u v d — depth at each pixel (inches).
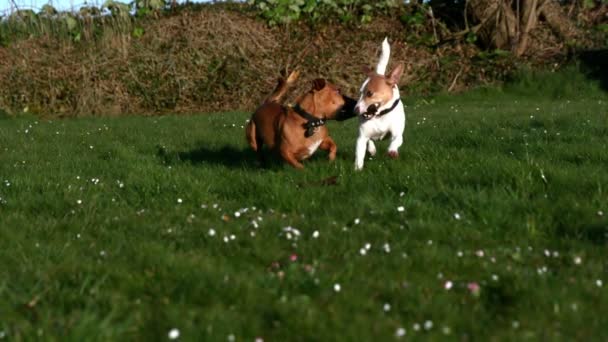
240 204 237.0
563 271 158.1
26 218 217.9
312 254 173.9
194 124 499.2
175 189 255.1
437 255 168.9
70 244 186.9
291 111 277.0
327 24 804.6
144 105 697.0
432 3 858.8
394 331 126.6
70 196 246.7
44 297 146.6
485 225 200.2
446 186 240.2
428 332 126.7
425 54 775.7
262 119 298.0
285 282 151.6
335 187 250.2
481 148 326.3
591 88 701.3
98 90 685.9
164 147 375.2
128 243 185.0
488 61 756.6
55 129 487.2
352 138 387.9
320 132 278.7
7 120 617.6
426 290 147.9
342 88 709.3
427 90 735.1
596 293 141.5
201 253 175.3
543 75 725.3
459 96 705.0
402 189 246.4
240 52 736.3
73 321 130.0
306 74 719.7
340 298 141.5
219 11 786.2
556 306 134.5
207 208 228.1
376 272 158.6
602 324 128.1
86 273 160.1
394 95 286.8
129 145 388.2
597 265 160.1
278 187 243.1
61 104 685.3
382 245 179.9
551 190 235.8
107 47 730.8
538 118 444.8
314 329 127.6
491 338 122.4
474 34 791.7
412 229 194.9
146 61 714.8
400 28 820.6
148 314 136.7
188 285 149.7
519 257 170.1
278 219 208.7
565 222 199.2
